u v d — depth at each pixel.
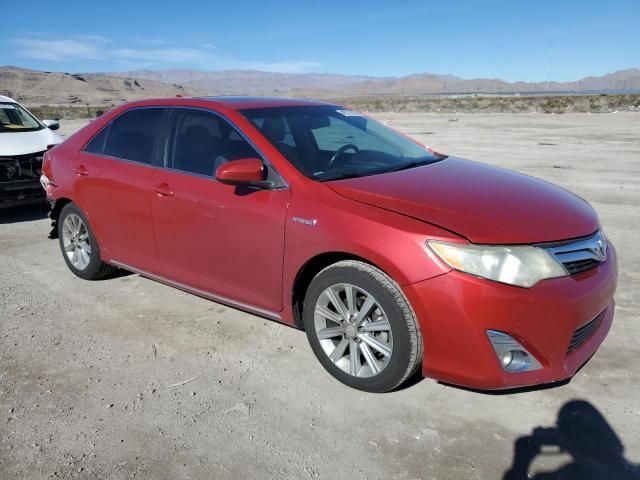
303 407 3.12
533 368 2.81
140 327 4.20
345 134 4.16
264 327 4.17
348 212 3.08
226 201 3.64
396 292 2.93
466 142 17.05
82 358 3.73
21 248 6.41
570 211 3.22
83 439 2.88
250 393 3.28
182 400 3.22
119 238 4.60
